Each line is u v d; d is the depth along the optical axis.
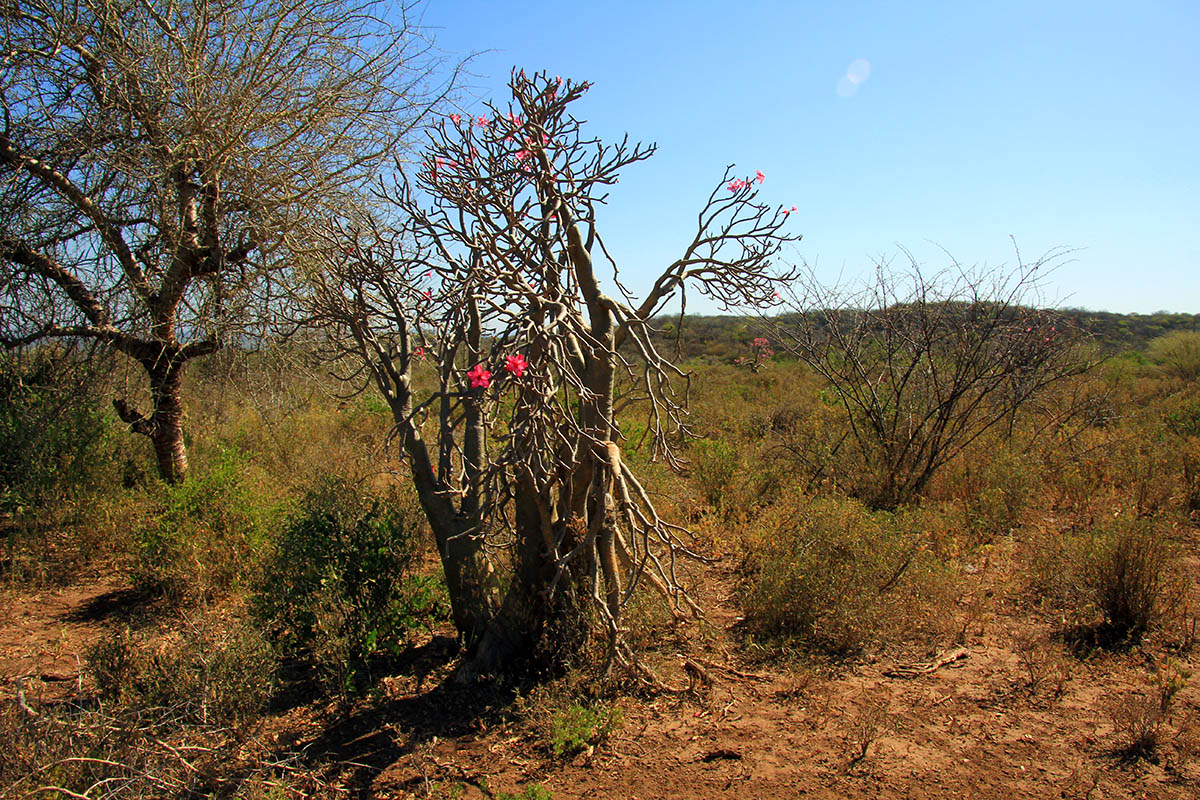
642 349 3.51
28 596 5.07
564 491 3.79
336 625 3.88
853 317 7.95
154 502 6.03
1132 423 10.31
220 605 4.85
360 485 4.99
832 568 4.57
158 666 3.50
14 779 2.40
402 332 4.09
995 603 4.90
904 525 5.65
